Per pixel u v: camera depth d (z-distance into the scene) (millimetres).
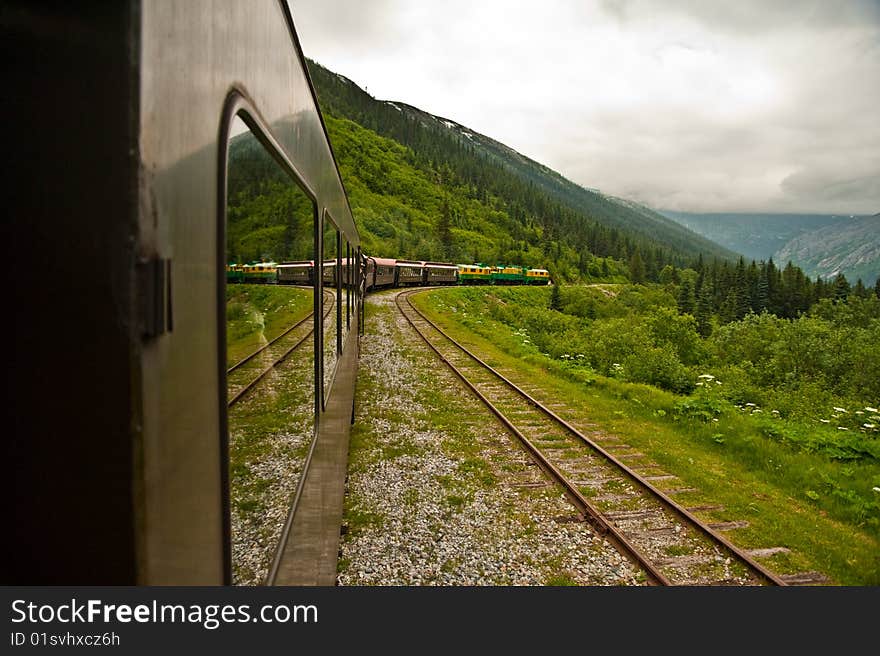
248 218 1538
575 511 5723
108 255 795
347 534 5137
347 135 137500
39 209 806
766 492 6574
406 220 103062
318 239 3424
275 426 1956
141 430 815
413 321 22281
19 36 816
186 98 1011
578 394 11109
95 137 799
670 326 25328
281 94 2107
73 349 801
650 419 9555
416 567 4652
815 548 5172
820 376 22500
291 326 2328
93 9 810
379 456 7094
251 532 1585
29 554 819
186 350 1001
